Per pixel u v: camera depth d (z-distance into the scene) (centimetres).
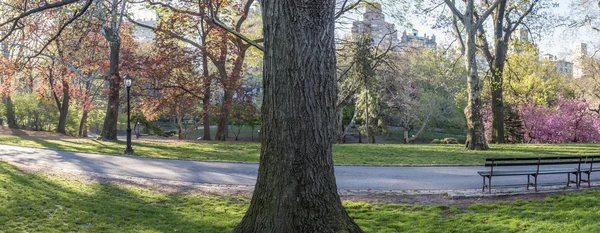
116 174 1412
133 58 2816
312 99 599
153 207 1013
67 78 3094
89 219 884
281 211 595
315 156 603
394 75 3694
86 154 1886
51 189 1110
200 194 1159
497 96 2809
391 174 1450
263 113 626
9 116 4081
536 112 3753
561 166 1577
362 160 1766
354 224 617
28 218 855
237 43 2891
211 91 3077
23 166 1465
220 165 1630
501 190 1132
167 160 1745
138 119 4134
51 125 4284
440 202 1051
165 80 2833
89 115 4566
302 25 592
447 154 1986
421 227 822
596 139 3738
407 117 4322
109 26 2420
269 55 610
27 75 2548
